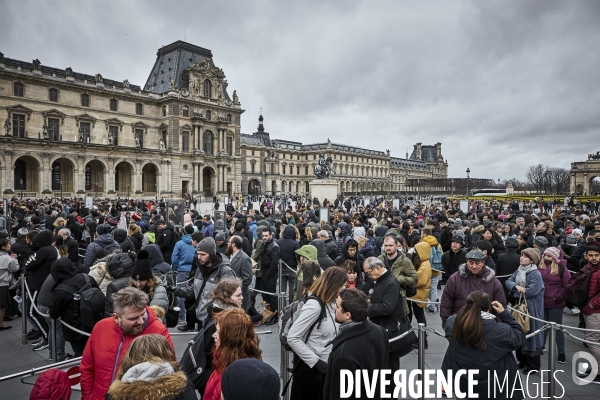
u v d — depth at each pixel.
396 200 44.31
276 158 175.62
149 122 99.44
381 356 5.93
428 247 12.07
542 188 179.25
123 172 95.62
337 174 192.38
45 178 76.62
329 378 5.76
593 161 127.38
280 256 15.21
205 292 9.44
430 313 15.58
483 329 6.53
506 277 12.84
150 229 20.00
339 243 17.80
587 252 10.27
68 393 6.19
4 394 9.39
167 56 109.62
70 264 9.25
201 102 102.81
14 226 25.05
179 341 12.40
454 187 185.62
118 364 6.04
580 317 13.58
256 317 10.32
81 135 87.12
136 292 6.14
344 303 5.85
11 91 78.25
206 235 21.28
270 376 4.04
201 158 102.06
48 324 11.19
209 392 5.45
